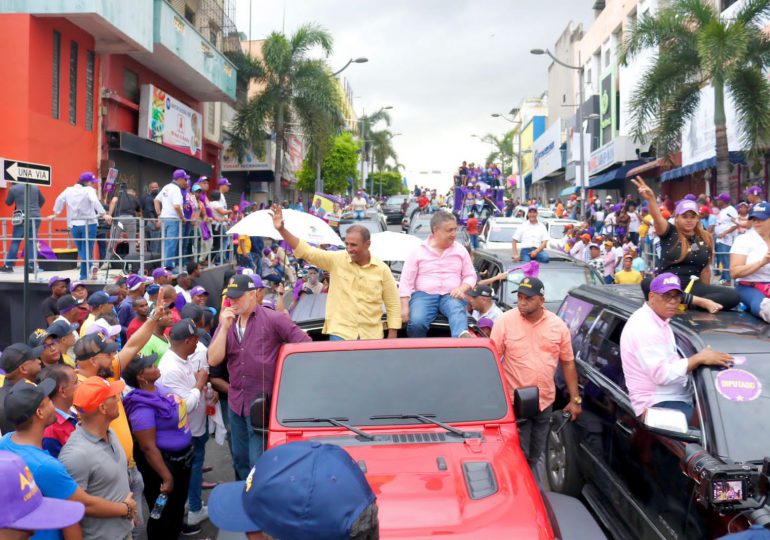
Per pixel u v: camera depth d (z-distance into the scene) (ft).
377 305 18.97
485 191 91.56
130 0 58.39
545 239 39.42
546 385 19.30
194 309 22.44
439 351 15.80
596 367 20.61
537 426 19.45
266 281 36.63
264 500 5.94
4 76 51.37
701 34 58.95
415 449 13.94
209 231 50.80
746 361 15.61
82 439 14.29
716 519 13.26
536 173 193.67
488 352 15.90
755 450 14.19
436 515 11.96
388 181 302.25
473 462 13.48
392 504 12.21
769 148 64.69
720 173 61.87
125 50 61.67
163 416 18.44
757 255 19.22
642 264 55.98
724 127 61.36
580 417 20.84
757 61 60.64
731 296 19.06
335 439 14.28
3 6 51.31
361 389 15.11
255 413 14.79
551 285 36.58
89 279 41.83
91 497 13.61
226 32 101.45
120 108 65.36
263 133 100.63
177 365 19.66
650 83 67.41
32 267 42.86
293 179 142.00
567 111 171.32
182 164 78.38
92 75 61.26
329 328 18.80
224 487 7.20
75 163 58.13
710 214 56.29
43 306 31.53
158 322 22.25
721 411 14.79
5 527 10.10
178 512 19.20
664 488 15.43
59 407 15.71
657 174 98.02
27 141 51.34
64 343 21.29
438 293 19.84
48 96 53.93
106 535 14.10
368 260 18.72
